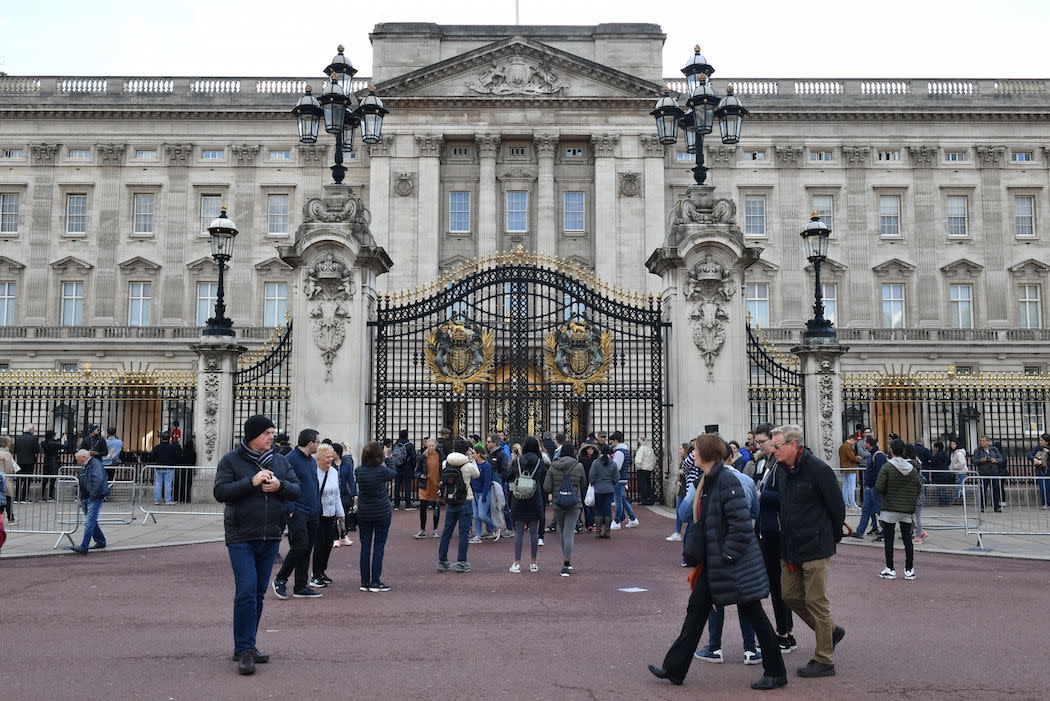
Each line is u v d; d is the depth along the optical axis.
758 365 22.05
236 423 22.72
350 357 20.25
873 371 58.00
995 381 25.23
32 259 60.56
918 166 61.56
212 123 61.62
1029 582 13.39
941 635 9.89
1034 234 61.41
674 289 21.19
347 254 20.52
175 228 60.84
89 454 16.36
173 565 14.66
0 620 10.48
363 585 12.48
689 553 8.13
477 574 13.97
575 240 59.75
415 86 59.41
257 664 8.54
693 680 8.20
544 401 21.80
